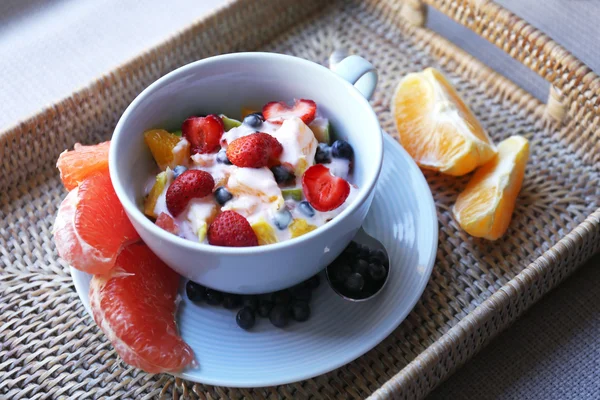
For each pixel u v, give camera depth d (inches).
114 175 16.5
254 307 17.4
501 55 25.9
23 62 26.3
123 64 21.2
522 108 21.7
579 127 20.7
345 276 17.4
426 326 18.1
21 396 17.0
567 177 20.5
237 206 16.9
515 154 19.7
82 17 27.7
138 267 17.4
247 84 18.9
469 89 22.3
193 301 17.6
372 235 18.6
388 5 23.5
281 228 16.8
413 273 17.9
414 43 23.2
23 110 25.0
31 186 20.3
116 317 16.4
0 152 19.8
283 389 17.3
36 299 18.3
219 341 17.1
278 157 17.6
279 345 17.1
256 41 23.3
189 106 18.8
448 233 19.5
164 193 17.3
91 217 16.9
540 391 18.0
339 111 18.5
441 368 16.8
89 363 17.5
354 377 17.5
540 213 19.8
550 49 20.4
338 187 17.0
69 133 20.8
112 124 21.5
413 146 20.7
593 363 18.3
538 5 27.1
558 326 18.9
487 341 17.9
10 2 28.1
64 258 16.6
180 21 27.7
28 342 17.7
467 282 18.8
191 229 17.0
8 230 19.5
